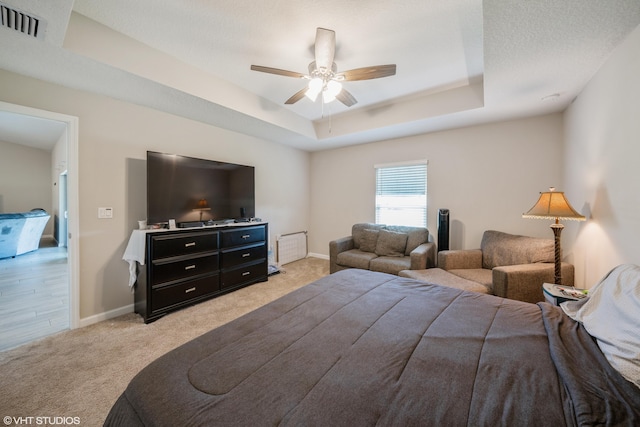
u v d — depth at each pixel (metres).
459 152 3.54
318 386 0.81
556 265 2.25
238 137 3.78
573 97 2.46
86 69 2.01
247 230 3.41
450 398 0.76
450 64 2.41
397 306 1.45
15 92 2.04
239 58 2.33
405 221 4.06
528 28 1.49
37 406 1.43
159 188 2.70
